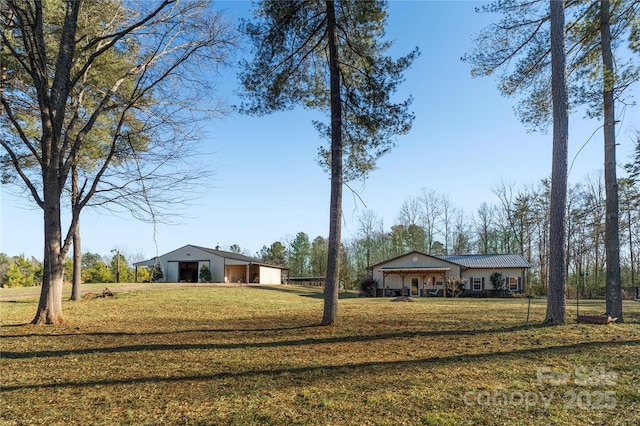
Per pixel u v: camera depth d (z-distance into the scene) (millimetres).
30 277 35062
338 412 3549
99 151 11852
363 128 10477
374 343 6820
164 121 10062
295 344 6820
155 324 9586
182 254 37000
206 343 6988
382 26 9781
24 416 3602
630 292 28203
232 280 39094
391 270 30188
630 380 4371
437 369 4961
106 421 3459
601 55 9930
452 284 28766
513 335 7277
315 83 11297
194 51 10203
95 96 10992
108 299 15930
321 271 50000
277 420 3393
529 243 39219
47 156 9258
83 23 10234
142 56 10703
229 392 4199
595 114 10078
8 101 9680
